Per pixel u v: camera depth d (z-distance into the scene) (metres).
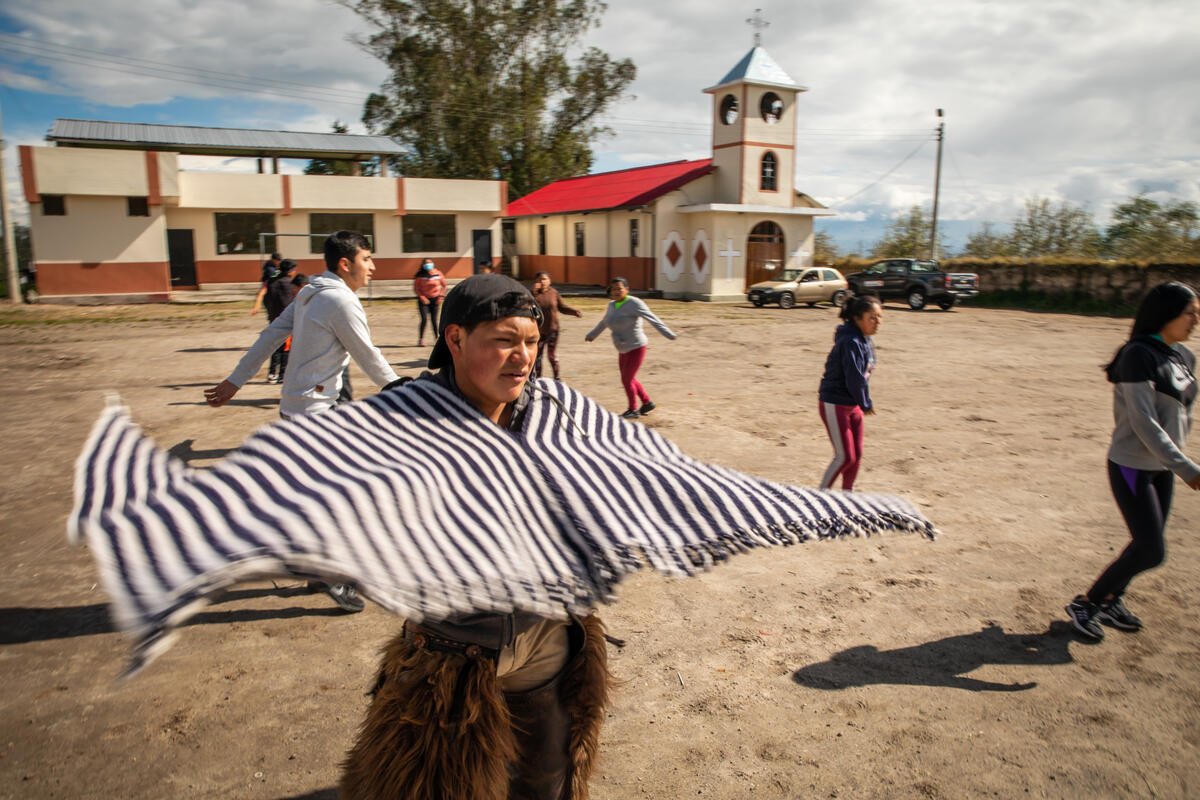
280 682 3.94
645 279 32.41
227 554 1.25
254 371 4.74
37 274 25.64
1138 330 4.23
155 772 3.25
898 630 4.54
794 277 28.34
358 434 1.65
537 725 2.15
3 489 6.94
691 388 11.93
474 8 43.38
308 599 4.86
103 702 3.75
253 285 28.81
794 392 11.63
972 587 5.11
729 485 1.92
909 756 3.41
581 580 1.64
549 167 46.66
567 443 1.92
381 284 30.22
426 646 2.00
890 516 1.97
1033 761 3.38
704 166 32.12
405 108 44.50
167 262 26.91
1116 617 4.54
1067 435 9.16
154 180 25.86
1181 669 4.13
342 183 29.05
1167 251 35.50
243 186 27.84
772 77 30.30
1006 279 31.03
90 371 12.98
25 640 4.34
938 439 8.91
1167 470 4.27
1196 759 3.40
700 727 3.61
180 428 9.02
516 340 1.90
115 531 1.24
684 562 1.74
